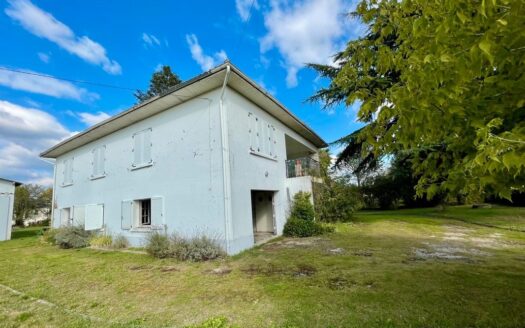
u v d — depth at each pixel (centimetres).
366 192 2497
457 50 158
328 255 611
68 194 1241
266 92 819
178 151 793
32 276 548
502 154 135
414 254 596
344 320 295
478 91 188
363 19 247
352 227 1065
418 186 253
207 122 738
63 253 821
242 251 693
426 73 169
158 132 857
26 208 2883
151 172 859
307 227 913
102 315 343
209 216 699
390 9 220
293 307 336
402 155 1328
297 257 603
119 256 723
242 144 782
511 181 166
